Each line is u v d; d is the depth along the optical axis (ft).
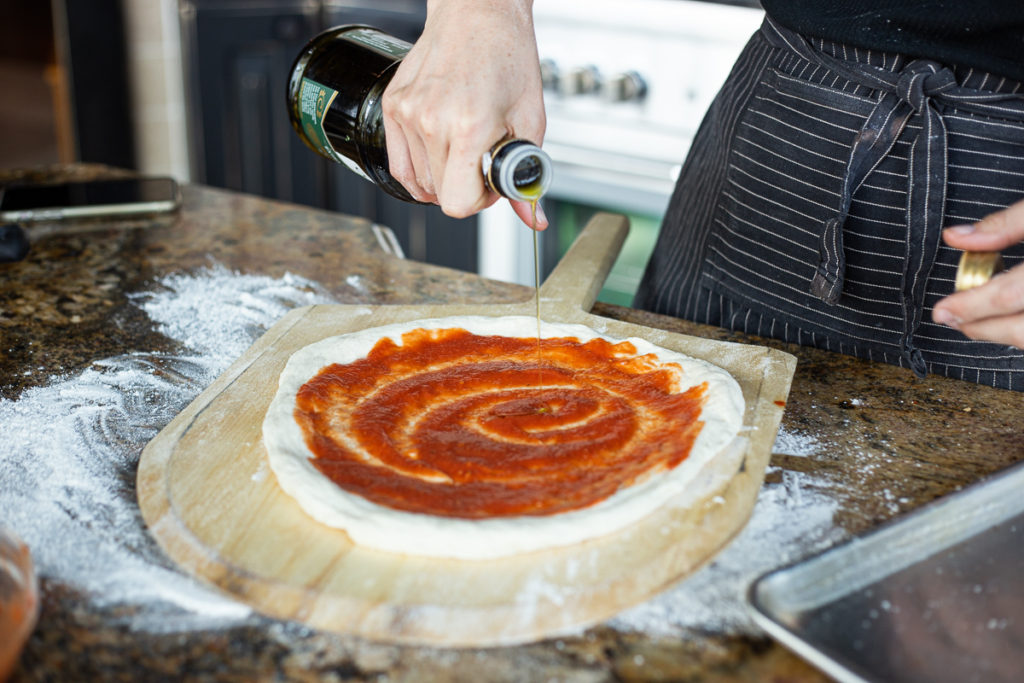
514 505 2.42
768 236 3.73
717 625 2.13
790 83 3.57
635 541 2.32
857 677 1.86
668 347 3.35
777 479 2.67
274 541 2.31
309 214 4.92
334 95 3.34
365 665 2.01
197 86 7.79
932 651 2.01
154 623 2.10
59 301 3.80
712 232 3.97
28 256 4.24
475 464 2.60
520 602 2.13
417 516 2.33
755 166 3.73
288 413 2.79
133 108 8.34
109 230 4.60
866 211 3.47
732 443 2.71
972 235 2.36
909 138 3.34
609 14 6.54
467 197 2.83
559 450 2.66
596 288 3.87
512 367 3.16
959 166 3.30
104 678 1.94
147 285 3.97
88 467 2.69
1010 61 3.18
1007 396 3.20
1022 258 3.33
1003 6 3.06
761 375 3.14
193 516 2.40
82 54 7.97
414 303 3.85
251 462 2.64
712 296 3.96
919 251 3.36
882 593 2.15
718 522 2.39
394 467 2.60
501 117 2.85
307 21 7.91
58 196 4.89
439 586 2.17
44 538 2.37
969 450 2.85
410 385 3.03
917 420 3.03
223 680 1.95
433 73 2.85
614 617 2.15
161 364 3.32
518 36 2.93
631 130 6.70
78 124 8.19
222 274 4.10
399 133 3.01
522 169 2.84
